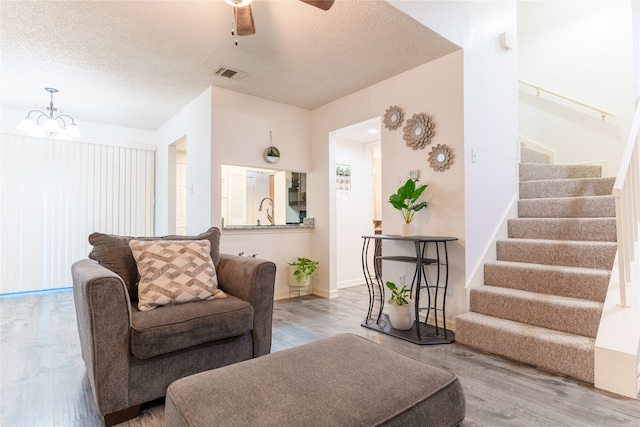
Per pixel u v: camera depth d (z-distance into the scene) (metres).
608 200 3.04
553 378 2.05
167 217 4.97
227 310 1.93
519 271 2.82
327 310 3.64
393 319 2.96
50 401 1.83
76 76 3.43
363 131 4.55
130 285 2.09
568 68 4.24
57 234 4.65
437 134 3.11
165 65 3.20
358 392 1.05
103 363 1.58
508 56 3.53
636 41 3.06
